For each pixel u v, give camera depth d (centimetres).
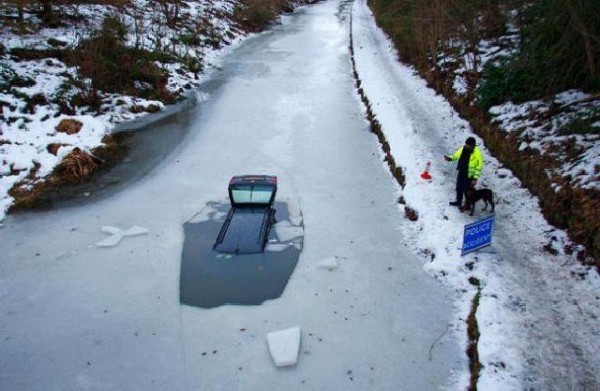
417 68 2420
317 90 2434
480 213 1149
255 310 932
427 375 777
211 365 809
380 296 963
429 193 1262
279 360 801
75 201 1381
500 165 1353
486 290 897
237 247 1102
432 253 1072
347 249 1123
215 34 3425
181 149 1734
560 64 1345
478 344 783
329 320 904
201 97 2345
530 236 1038
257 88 2475
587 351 746
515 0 1491
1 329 895
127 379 786
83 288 1003
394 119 1809
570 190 1035
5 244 1168
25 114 1766
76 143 1691
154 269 1059
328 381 773
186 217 1273
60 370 805
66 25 2491
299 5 5806
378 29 3678
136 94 2212
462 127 1662
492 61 1831
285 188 1424
